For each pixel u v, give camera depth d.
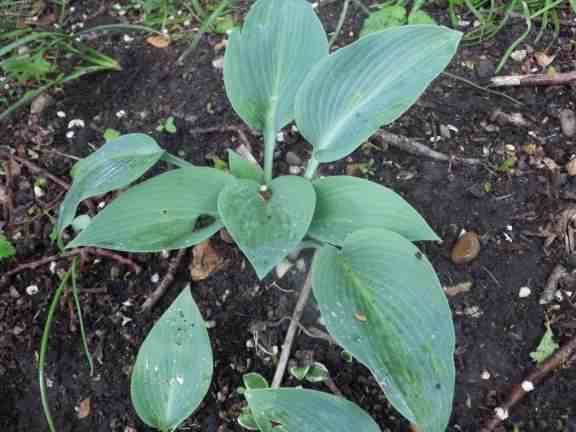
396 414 0.48
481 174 0.59
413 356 0.38
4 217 0.61
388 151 0.61
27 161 0.64
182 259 0.56
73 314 0.54
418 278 0.41
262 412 0.41
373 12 0.71
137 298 0.55
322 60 0.47
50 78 0.71
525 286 0.53
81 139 0.66
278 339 0.52
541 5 0.71
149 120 0.66
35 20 0.78
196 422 0.49
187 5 0.76
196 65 0.70
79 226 0.59
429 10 0.72
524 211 0.57
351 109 0.48
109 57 0.72
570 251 0.54
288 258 0.55
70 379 0.52
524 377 0.49
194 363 0.44
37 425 0.50
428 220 0.56
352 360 0.50
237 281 0.55
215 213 0.48
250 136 0.63
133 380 0.44
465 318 0.52
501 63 0.65
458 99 0.64
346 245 0.45
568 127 0.61
